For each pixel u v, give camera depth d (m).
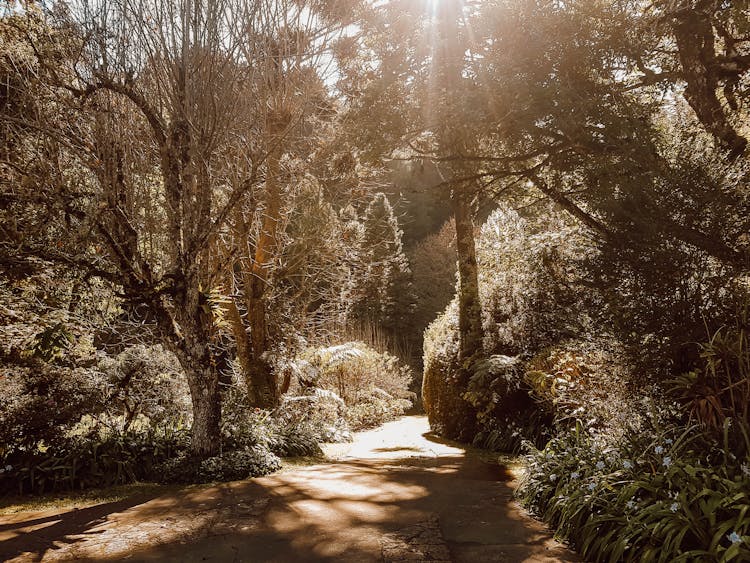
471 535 4.42
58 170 6.39
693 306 5.14
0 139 6.57
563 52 6.34
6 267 6.54
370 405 15.06
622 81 7.07
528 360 8.66
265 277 10.65
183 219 6.75
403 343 24.86
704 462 3.93
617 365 5.77
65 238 6.28
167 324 6.69
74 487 6.26
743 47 7.41
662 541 3.41
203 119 6.56
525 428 8.52
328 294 13.02
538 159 8.67
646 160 5.76
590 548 3.90
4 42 6.58
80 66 6.37
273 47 7.51
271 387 10.46
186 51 6.39
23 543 4.38
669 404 4.98
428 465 7.59
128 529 4.68
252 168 7.01
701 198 5.20
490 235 11.32
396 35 7.51
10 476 6.09
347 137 8.23
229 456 6.87
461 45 7.00
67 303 8.02
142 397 7.94
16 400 6.60
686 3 6.36
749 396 4.02
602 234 6.38
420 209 32.34
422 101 7.42
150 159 7.15
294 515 5.01
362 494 5.76
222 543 4.30
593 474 4.52
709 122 6.55
